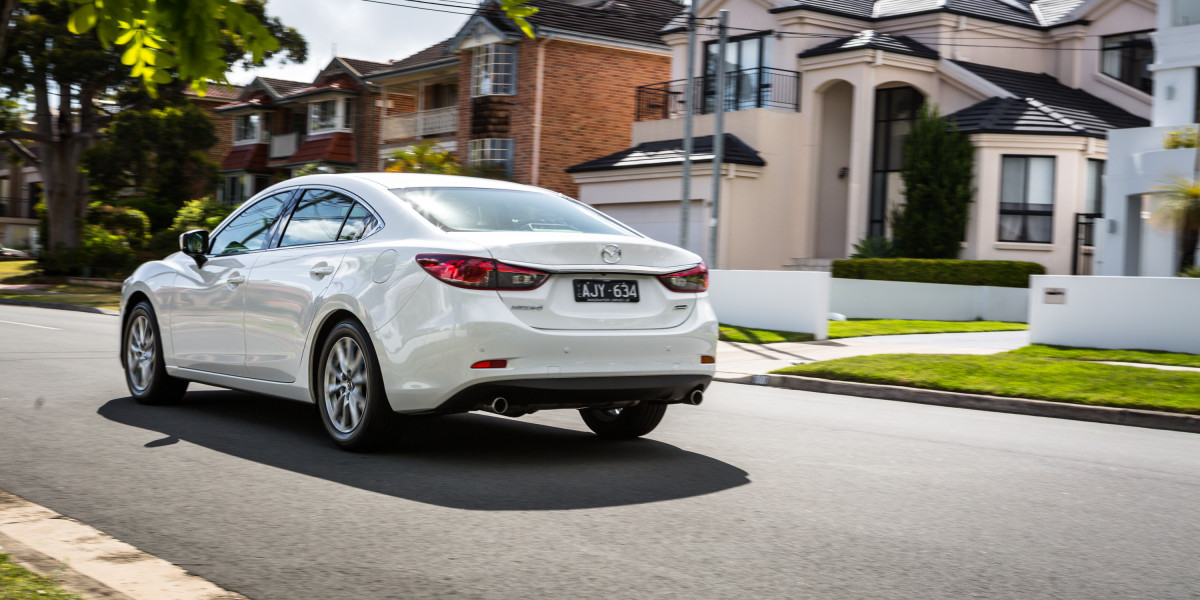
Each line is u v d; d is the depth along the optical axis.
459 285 5.71
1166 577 4.20
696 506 5.21
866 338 17.38
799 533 4.74
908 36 28.36
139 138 40.94
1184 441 8.21
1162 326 14.54
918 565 4.27
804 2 27.75
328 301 6.30
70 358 12.00
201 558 4.17
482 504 5.13
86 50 37.91
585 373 5.86
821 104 27.97
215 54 4.91
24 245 64.75
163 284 7.98
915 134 25.30
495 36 33.28
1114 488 6.00
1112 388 10.28
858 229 26.64
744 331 17.70
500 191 6.82
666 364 6.17
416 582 3.91
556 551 4.34
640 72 34.97
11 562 3.83
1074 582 4.09
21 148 45.25
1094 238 24.47
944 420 8.96
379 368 6.02
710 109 30.31
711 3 30.30
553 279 5.87
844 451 6.97
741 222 26.89
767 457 6.64
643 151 29.38
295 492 5.32
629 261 6.12
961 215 24.72
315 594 3.76
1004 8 29.45
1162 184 19.59
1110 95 27.91
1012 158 24.88
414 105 47.12
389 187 6.57
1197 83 22.30
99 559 4.06
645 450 6.76
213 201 40.88
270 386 6.88
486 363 5.64
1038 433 8.33
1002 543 4.66
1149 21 26.91
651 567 4.15
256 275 7.02
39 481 5.47
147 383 8.19
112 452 6.28
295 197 7.21
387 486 5.49
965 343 16.44
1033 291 15.73
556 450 6.67
